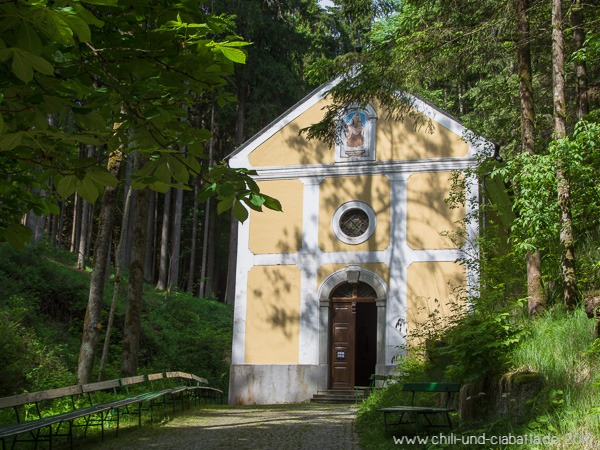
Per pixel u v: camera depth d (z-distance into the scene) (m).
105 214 15.74
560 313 10.57
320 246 20.70
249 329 20.64
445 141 20.30
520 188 11.22
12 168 6.67
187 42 4.85
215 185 5.12
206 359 26.48
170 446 9.66
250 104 35.91
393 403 11.99
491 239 16.48
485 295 13.41
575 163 9.98
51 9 3.70
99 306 15.44
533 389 7.91
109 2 3.94
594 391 7.28
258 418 13.35
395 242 20.17
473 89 25.59
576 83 15.14
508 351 9.03
